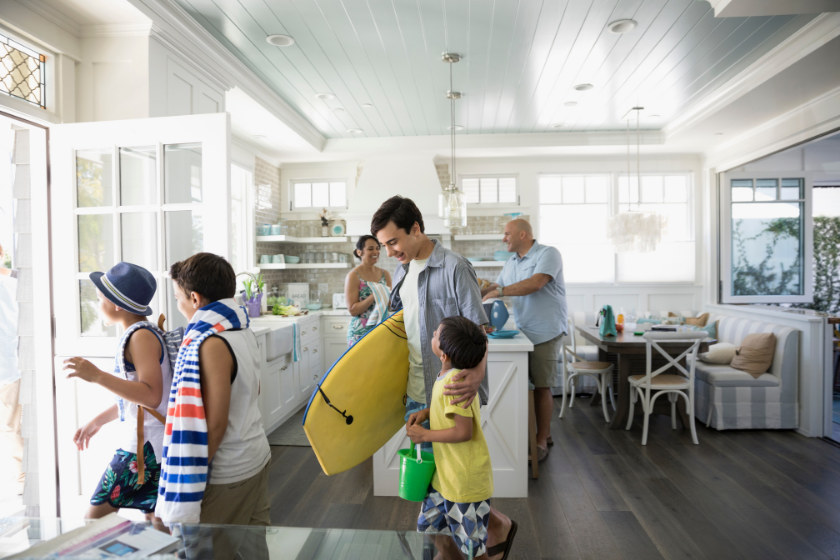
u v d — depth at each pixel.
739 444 3.97
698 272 6.29
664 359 4.95
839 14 3.01
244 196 5.67
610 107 4.84
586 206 6.46
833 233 6.98
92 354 2.52
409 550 1.11
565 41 3.38
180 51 3.06
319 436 1.71
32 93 2.62
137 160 2.50
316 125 5.35
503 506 2.92
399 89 4.27
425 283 1.86
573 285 6.43
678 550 2.43
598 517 2.77
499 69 3.85
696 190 6.28
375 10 2.94
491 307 3.29
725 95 4.32
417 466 1.79
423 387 1.92
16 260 2.72
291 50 3.49
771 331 4.52
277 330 4.27
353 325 3.39
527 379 3.05
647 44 3.44
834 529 2.61
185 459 1.39
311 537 1.15
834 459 3.62
